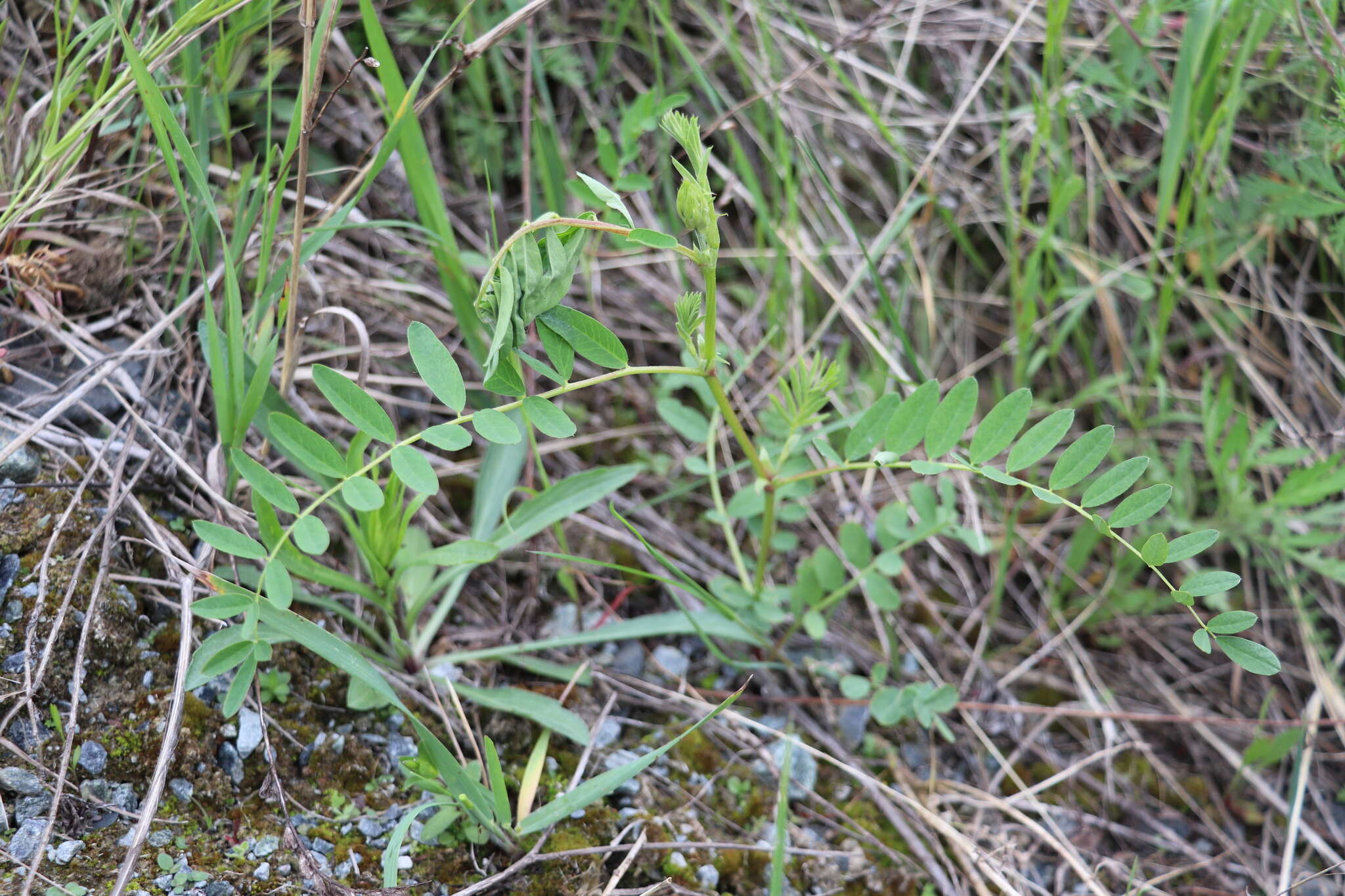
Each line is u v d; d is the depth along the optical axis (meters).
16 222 0.91
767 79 1.11
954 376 1.09
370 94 1.04
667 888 0.90
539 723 0.93
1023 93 1.16
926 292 1.09
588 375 1.05
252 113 1.01
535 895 0.89
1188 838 0.98
